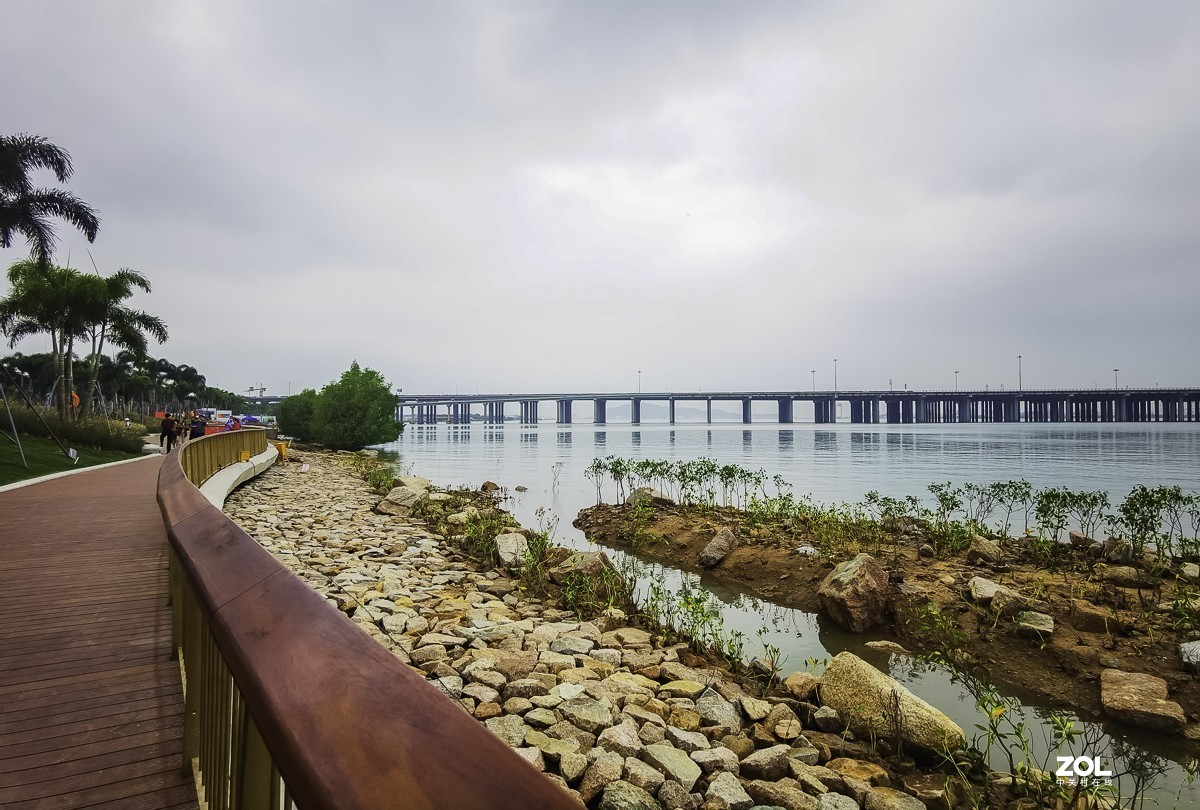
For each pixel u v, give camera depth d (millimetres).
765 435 116000
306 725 930
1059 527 11797
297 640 1202
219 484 16375
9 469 18469
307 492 21562
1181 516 15242
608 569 10234
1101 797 4641
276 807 1455
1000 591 8234
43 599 6000
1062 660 7043
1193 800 4832
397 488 19906
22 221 25719
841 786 4688
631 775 4512
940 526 12992
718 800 4348
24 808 2758
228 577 1699
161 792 2904
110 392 74125
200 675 2979
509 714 5375
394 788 729
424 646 6809
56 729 3508
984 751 5477
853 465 41312
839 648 8078
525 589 9953
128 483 16172
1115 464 41062
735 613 9609
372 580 9906
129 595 6152
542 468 39031
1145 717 5898
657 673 6652
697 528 14336
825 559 10898
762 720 5762
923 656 7668
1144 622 7445
